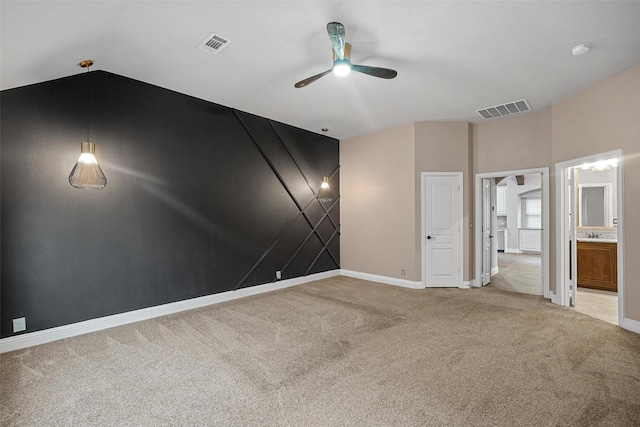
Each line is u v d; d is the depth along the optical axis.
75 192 3.23
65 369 2.53
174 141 4.01
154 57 3.09
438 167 5.20
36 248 3.01
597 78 3.51
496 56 3.06
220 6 2.31
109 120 3.46
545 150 4.59
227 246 4.56
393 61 3.18
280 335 3.20
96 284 3.36
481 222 5.31
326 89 3.91
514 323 3.50
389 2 2.29
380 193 5.71
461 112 4.72
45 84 3.07
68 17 2.23
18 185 2.92
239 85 3.81
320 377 2.38
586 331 3.24
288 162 5.42
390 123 5.32
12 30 2.14
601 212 5.75
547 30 2.62
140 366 2.57
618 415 1.90
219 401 2.09
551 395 2.11
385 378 2.35
